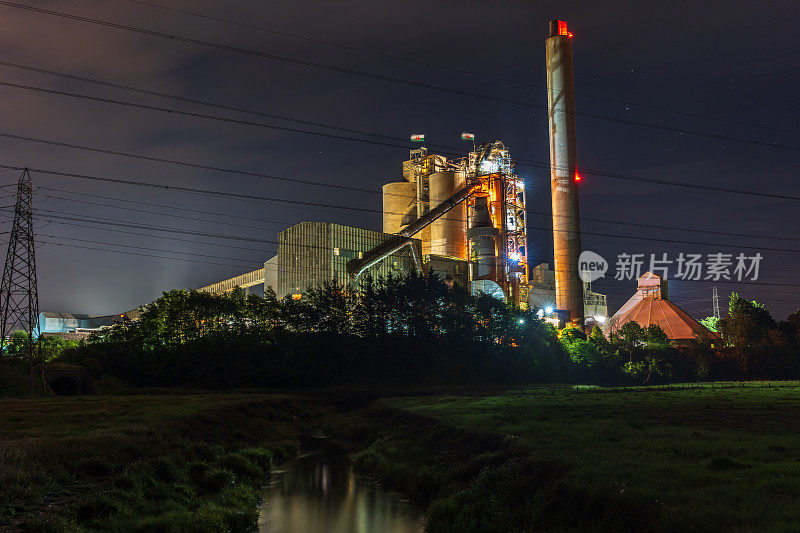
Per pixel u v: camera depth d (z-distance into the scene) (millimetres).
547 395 90500
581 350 154625
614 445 32406
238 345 126062
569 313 176000
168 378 120500
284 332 134875
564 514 23766
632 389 106312
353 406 104500
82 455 34625
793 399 67375
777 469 23656
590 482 24422
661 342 164625
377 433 64438
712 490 21422
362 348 134375
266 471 48688
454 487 34625
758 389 94125
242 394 104312
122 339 132000
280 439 64688
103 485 31219
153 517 27891
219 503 33844
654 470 25125
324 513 35094
